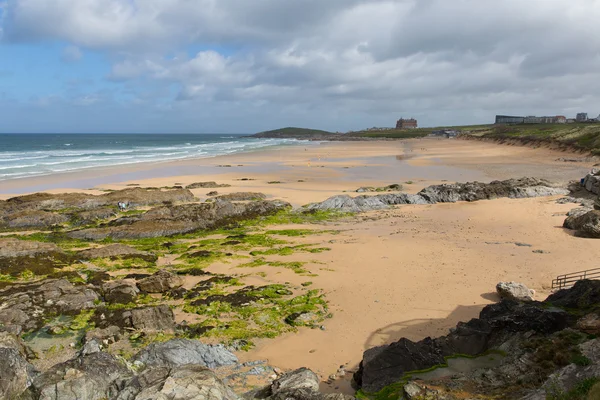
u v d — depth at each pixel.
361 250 27.91
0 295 19.41
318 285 22.34
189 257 27.02
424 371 12.97
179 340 15.75
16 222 35.06
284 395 11.45
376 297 20.73
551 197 42.78
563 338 12.67
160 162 83.25
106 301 20.19
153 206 42.19
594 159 75.06
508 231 31.70
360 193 48.94
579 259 24.78
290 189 52.16
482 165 76.81
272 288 21.88
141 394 10.09
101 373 11.98
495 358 13.48
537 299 19.70
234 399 10.69
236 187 53.41
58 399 10.88
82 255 26.56
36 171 65.31
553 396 9.79
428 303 19.95
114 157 93.69
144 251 28.39
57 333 17.06
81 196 42.09
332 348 16.45
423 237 30.81
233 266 25.41
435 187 45.62
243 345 16.62
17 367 12.33
